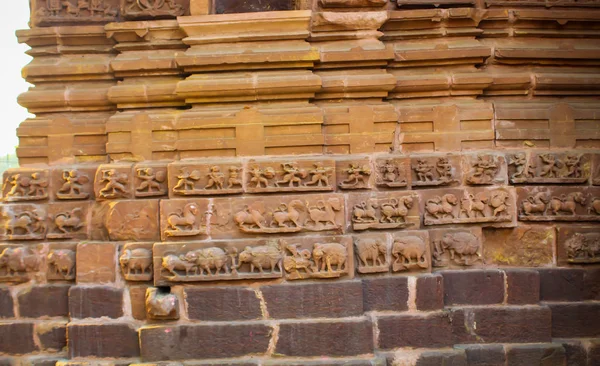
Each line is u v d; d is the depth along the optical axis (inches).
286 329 260.7
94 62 295.1
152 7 295.0
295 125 277.1
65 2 299.4
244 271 264.5
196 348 260.8
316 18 287.1
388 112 281.0
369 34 288.4
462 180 283.0
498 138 286.4
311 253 265.1
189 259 263.3
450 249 279.3
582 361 278.7
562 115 288.8
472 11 287.7
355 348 259.0
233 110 280.1
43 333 275.7
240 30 284.4
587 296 283.6
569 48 295.1
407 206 273.9
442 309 270.5
